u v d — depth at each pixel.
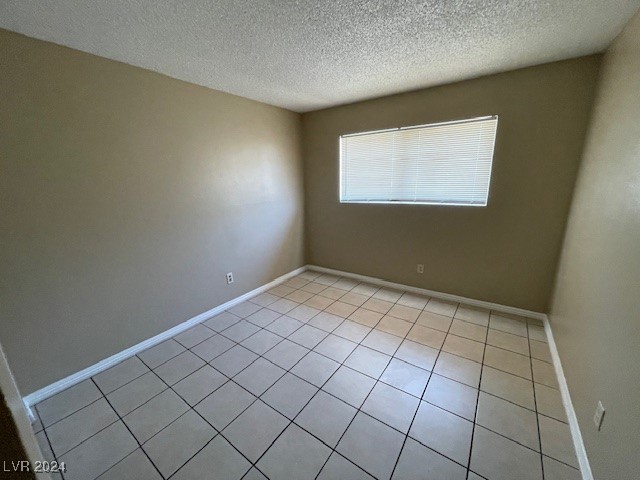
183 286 2.55
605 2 1.36
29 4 1.30
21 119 1.61
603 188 1.55
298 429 1.54
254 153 3.07
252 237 3.17
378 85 2.57
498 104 2.39
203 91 2.52
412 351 2.18
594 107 1.97
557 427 1.52
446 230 2.90
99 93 1.89
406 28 1.60
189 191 2.51
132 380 1.94
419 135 2.86
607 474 1.10
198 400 1.76
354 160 3.36
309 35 1.66
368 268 3.57
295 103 3.14
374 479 1.28
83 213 1.90
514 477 1.28
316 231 3.92
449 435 1.49
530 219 2.46
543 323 2.53
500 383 1.83
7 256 1.63
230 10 1.40
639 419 0.93
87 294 1.96
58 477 1.32
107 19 1.45
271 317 2.77
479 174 2.63
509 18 1.52
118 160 2.03
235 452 1.42
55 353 1.84
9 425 0.33
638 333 1.00
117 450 1.45
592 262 1.57
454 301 3.00
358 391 1.80
